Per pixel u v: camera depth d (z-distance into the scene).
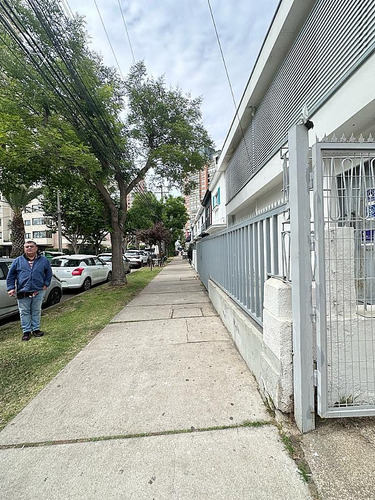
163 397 2.42
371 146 1.89
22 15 5.81
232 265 4.27
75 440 1.90
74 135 6.93
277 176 6.60
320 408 1.84
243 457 1.67
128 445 1.83
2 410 2.32
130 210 23.14
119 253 10.16
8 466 1.68
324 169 2.01
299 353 1.88
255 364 2.68
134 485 1.50
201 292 8.09
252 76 7.61
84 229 25.64
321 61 4.49
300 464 1.59
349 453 1.65
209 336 4.06
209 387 2.57
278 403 2.03
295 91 5.56
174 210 36.03
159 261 23.06
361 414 1.86
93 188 9.76
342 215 1.99
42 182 8.52
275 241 2.50
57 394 2.55
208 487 1.46
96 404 2.35
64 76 6.09
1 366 3.24
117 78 9.20
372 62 3.25
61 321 5.33
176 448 1.78
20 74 6.43
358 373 2.04
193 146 10.51
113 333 4.44
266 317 2.31
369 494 1.38
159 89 9.77
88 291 9.43
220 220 16.03
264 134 7.74
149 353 3.49
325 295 1.86
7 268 5.61
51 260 9.95
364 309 2.06
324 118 4.32
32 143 6.13
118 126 9.08
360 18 3.50
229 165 13.36
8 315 5.46
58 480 1.56
